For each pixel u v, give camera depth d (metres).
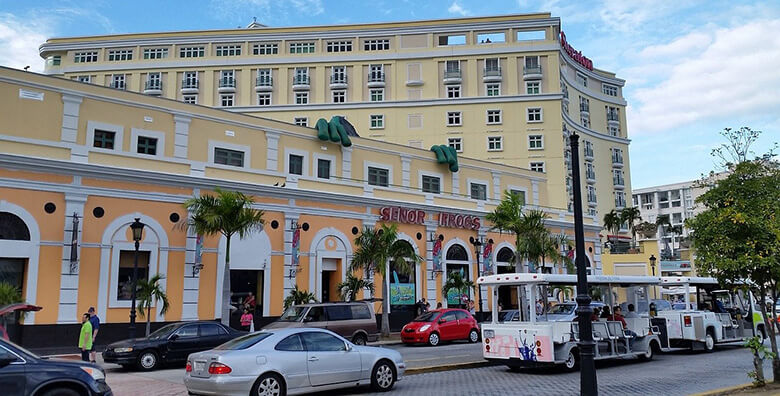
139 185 25.28
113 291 24.19
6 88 23.17
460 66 65.75
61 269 23.03
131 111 26.17
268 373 11.66
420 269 34.78
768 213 12.96
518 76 65.00
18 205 22.41
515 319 18.28
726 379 15.17
